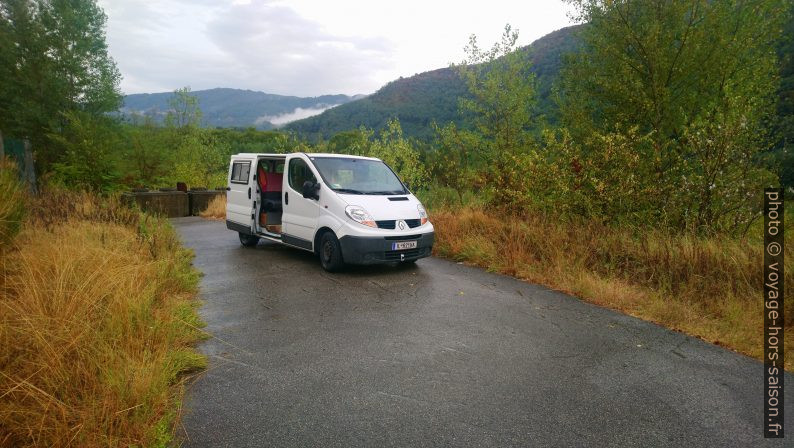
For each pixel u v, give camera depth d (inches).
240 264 285.6
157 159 876.6
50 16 892.6
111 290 148.8
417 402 115.9
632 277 236.4
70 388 102.0
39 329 113.0
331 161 289.7
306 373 131.2
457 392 121.8
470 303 206.7
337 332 166.2
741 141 277.1
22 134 837.8
